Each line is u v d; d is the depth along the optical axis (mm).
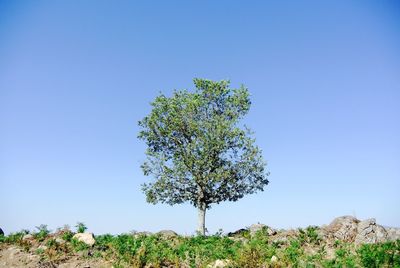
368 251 13883
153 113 27766
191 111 27484
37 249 14242
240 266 13609
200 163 25328
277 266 13484
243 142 26688
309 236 16781
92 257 13961
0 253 13766
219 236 19719
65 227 17547
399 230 16641
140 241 16922
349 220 17906
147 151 27438
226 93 28250
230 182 26703
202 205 27078
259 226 20281
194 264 14086
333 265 13367
